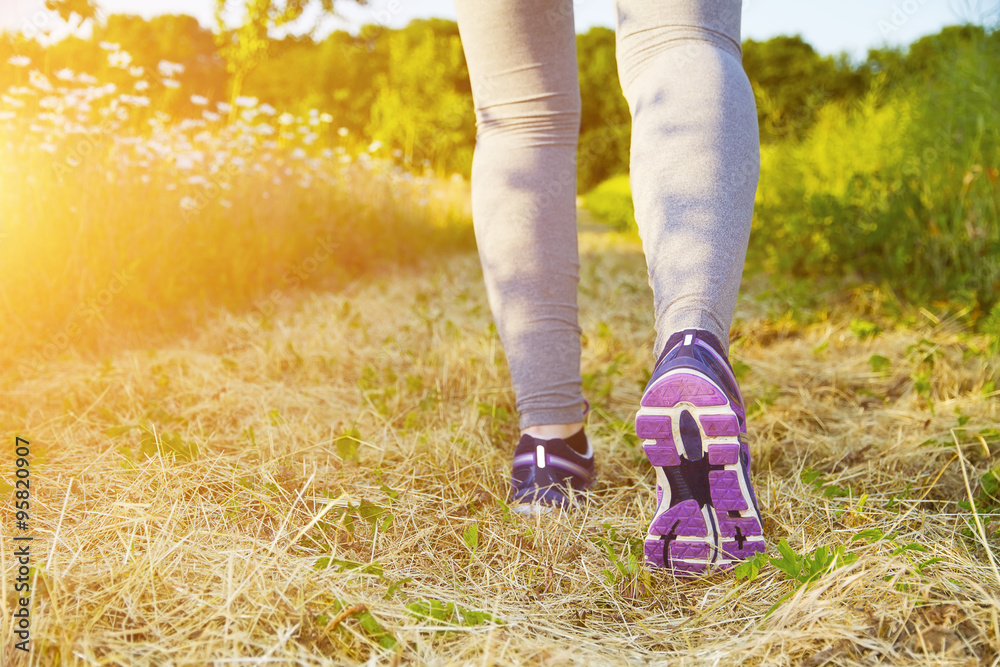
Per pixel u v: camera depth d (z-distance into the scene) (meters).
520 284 1.18
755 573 0.83
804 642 0.71
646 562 0.91
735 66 0.97
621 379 2.02
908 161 3.20
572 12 1.16
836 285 3.09
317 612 0.77
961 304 2.53
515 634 0.76
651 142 0.94
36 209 2.40
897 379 1.84
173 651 0.69
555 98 1.16
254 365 2.06
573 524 1.07
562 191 1.19
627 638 0.79
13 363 2.01
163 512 1.01
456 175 7.50
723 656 0.71
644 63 1.00
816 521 1.05
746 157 0.93
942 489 1.20
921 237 2.85
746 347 2.30
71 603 0.77
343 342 2.34
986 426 1.43
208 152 3.55
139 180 2.89
